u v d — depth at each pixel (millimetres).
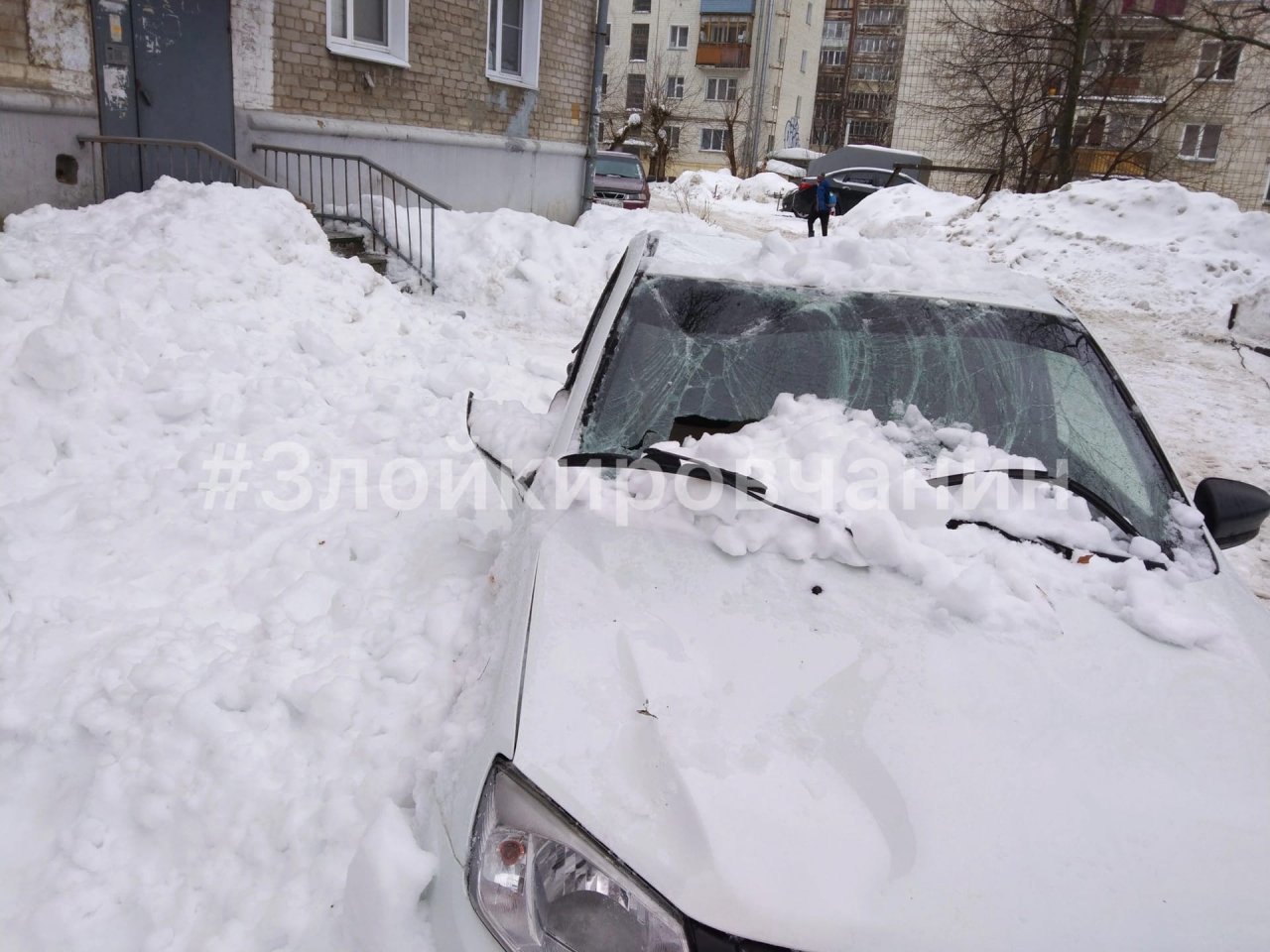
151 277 6203
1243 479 6938
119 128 8812
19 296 5621
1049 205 17781
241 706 2816
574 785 1685
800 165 42312
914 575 2186
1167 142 26469
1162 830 1661
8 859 2443
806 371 2787
